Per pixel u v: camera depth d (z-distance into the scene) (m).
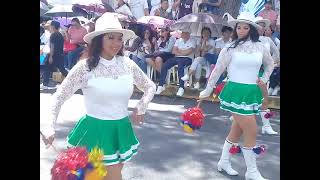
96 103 3.57
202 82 10.38
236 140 5.29
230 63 5.02
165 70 10.33
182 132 7.19
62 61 11.06
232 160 5.86
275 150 6.34
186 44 10.30
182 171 5.45
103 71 3.57
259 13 10.05
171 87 10.38
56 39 10.80
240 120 4.96
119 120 3.62
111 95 3.55
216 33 10.29
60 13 12.99
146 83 3.93
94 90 3.54
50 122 3.50
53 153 5.82
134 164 5.64
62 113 8.12
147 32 11.07
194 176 5.29
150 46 11.05
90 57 3.57
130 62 3.82
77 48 11.34
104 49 3.59
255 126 4.98
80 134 3.61
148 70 10.89
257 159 5.96
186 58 10.26
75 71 3.56
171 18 12.85
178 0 12.63
